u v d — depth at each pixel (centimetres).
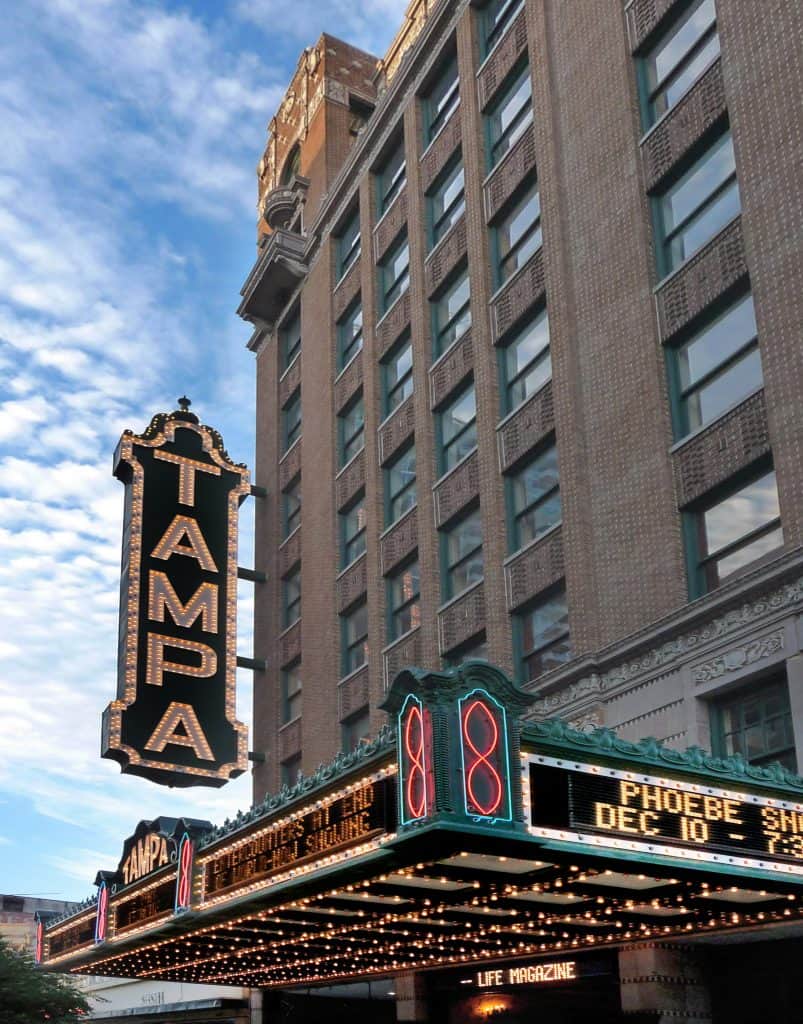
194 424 4059
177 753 3559
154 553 3775
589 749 1462
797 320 2123
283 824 1764
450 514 3206
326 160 4634
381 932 2106
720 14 2472
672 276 2494
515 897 1725
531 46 3150
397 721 1421
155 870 2312
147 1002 3972
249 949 2414
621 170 2719
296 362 4550
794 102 2234
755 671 2069
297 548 4219
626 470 2514
